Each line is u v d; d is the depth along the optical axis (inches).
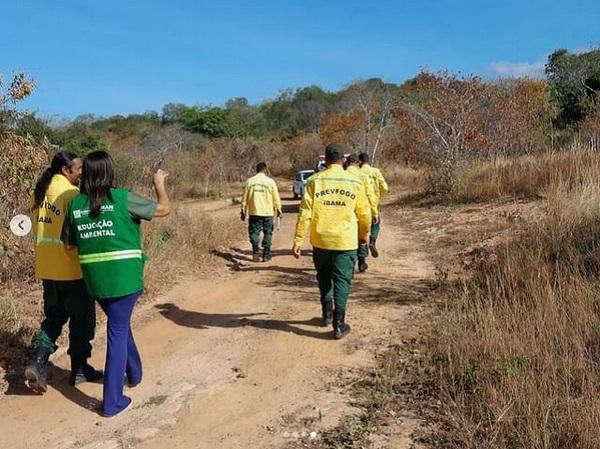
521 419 164.4
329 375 216.7
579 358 185.2
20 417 194.4
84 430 184.5
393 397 194.4
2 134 331.6
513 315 224.8
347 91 2003.0
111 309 193.0
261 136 2219.5
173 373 225.8
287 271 395.9
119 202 189.6
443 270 357.7
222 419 188.7
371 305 294.5
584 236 304.3
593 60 1203.2
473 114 767.1
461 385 191.5
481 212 536.1
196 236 455.8
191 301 322.3
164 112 2539.4
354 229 249.3
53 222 206.1
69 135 975.0
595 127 662.5
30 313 275.3
